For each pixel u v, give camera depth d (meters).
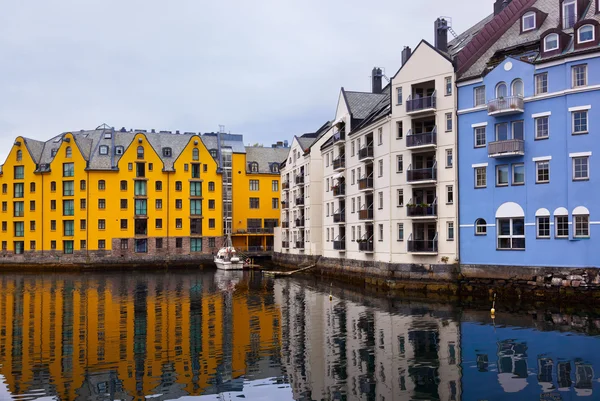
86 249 79.94
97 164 81.31
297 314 33.22
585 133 33.38
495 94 37.72
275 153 97.44
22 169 83.56
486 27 42.12
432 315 30.97
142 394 18.38
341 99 58.78
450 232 40.47
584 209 33.22
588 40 33.69
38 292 48.22
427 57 42.47
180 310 35.69
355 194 53.69
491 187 37.91
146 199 82.75
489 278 37.62
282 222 82.25
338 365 21.30
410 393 17.80
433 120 43.75
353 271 52.22
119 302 40.28
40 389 18.84
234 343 25.44
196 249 85.12
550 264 34.59
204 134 94.38
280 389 18.64
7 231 83.12
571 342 23.41
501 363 20.72
